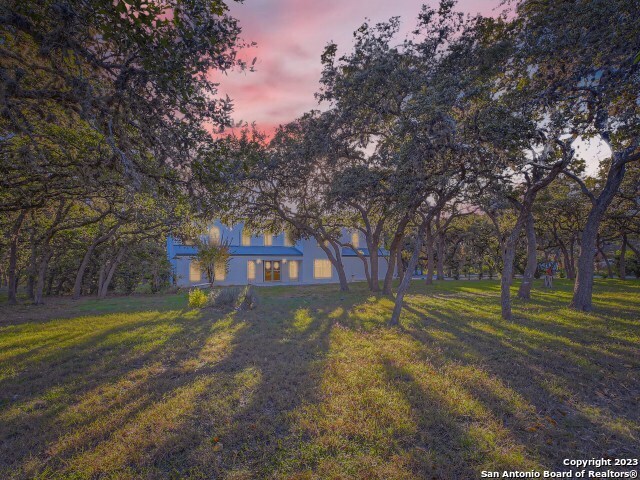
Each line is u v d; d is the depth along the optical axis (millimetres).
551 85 10625
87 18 4410
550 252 48250
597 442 4207
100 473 3676
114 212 14836
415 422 4590
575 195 26984
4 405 5477
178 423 4629
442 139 9867
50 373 6961
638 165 19047
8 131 6727
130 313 15320
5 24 4637
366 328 10844
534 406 5094
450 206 17297
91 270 31031
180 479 3557
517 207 13453
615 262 44250
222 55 5500
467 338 9406
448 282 35875
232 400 5406
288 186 22359
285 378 6348
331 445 4109
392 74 13641
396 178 11266
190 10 4758
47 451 4066
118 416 4883
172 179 6188
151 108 5840
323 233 25906
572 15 9781
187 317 13680
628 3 8461
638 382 6121
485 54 12055
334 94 15797
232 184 6637
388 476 3539
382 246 43188
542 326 11062
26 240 23312
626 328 10539
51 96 5309
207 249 30906
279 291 27219
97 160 6633
